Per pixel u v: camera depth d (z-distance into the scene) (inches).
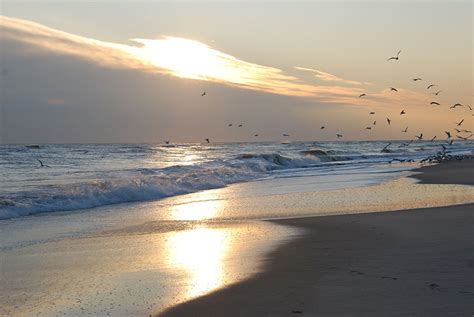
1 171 1524.4
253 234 580.4
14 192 864.9
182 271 420.5
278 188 1112.2
